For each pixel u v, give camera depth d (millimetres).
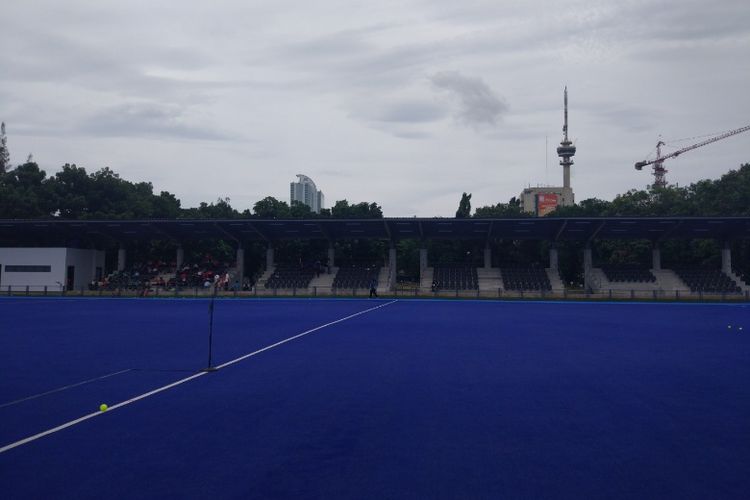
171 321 25828
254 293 52656
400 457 6738
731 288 50531
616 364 13641
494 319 27797
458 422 8305
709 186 70062
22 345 16953
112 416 8570
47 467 6363
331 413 8797
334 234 55438
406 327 23031
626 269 55094
